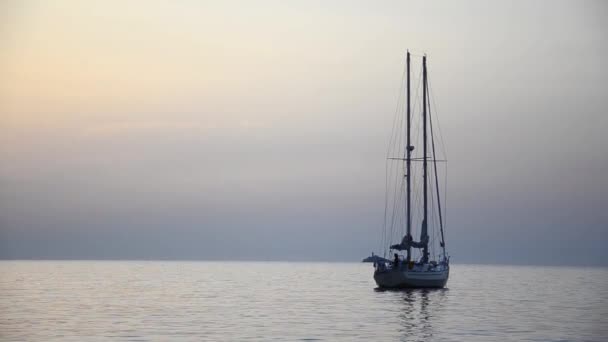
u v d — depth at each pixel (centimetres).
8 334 4566
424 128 9031
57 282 11844
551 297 8375
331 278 15075
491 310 6359
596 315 5925
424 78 9138
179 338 4397
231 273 18400
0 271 18650
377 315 5828
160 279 13488
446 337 4494
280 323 5222
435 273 8406
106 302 7181
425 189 8881
